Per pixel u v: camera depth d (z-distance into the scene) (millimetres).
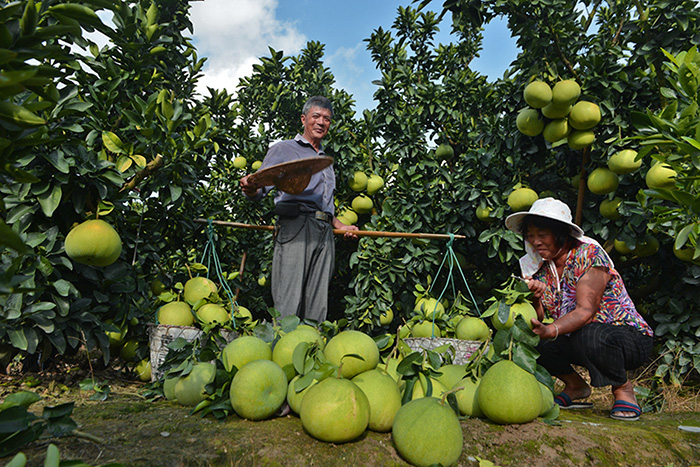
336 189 5715
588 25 4680
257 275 6195
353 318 5156
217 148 4316
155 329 2879
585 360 2756
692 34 3814
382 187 5633
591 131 3953
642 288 4855
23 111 1166
